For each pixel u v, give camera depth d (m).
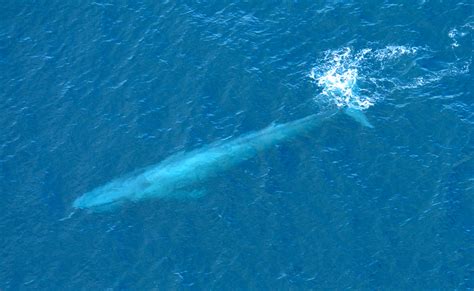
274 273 90.19
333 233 93.19
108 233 93.88
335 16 114.38
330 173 98.12
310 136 101.38
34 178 98.88
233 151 99.88
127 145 101.62
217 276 90.12
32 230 94.38
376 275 89.62
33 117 105.38
